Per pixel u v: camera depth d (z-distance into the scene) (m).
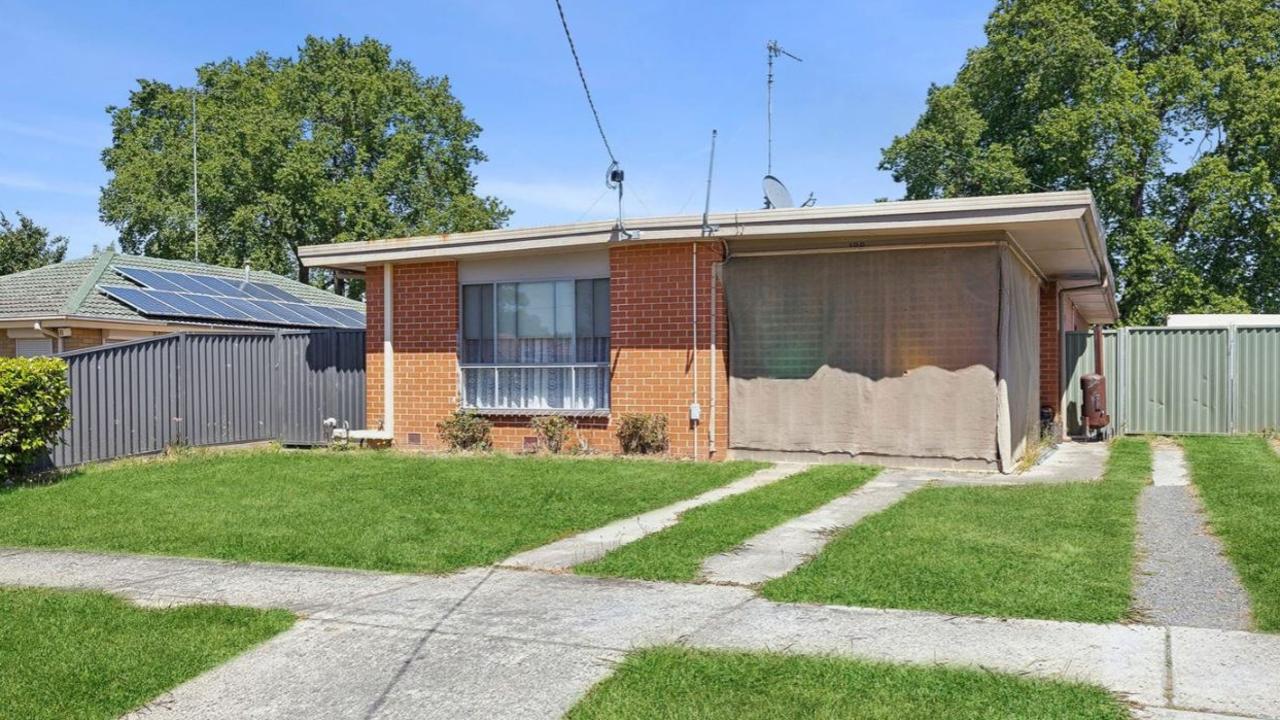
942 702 4.27
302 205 39.88
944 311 11.80
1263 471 10.86
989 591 5.94
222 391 15.23
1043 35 28.64
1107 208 28.84
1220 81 28.75
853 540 7.45
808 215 11.71
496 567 7.00
